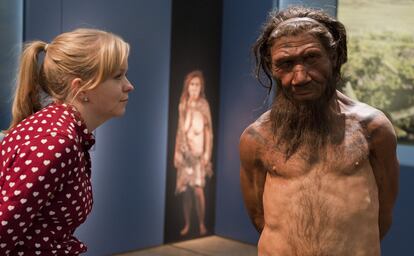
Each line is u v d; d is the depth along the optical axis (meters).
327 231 1.74
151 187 4.89
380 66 4.62
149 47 4.73
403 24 4.49
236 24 5.14
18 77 1.79
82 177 1.69
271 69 1.77
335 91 1.79
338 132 1.78
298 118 1.77
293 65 1.65
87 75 1.68
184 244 5.11
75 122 1.68
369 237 1.78
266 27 1.77
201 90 5.16
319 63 1.64
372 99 4.68
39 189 1.53
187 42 5.00
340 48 1.75
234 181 5.26
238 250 4.97
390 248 4.27
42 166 1.52
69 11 4.24
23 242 1.63
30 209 1.53
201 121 5.20
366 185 1.78
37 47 1.76
